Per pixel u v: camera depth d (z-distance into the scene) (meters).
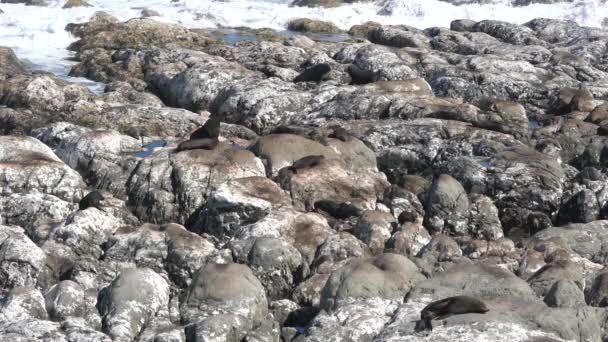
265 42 137.25
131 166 88.88
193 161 86.19
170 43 138.75
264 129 109.81
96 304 62.66
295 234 75.12
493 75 123.31
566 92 120.00
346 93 111.56
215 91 116.88
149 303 62.16
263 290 64.56
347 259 71.50
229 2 179.75
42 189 83.31
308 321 64.62
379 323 59.62
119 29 143.62
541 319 57.47
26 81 112.44
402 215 79.69
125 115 104.50
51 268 69.88
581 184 90.94
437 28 159.38
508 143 96.94
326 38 160.75
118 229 75.44
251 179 82.38
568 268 68.00
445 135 98.44
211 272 64.31
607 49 146.25
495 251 74.38
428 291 62.38
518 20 177.75
